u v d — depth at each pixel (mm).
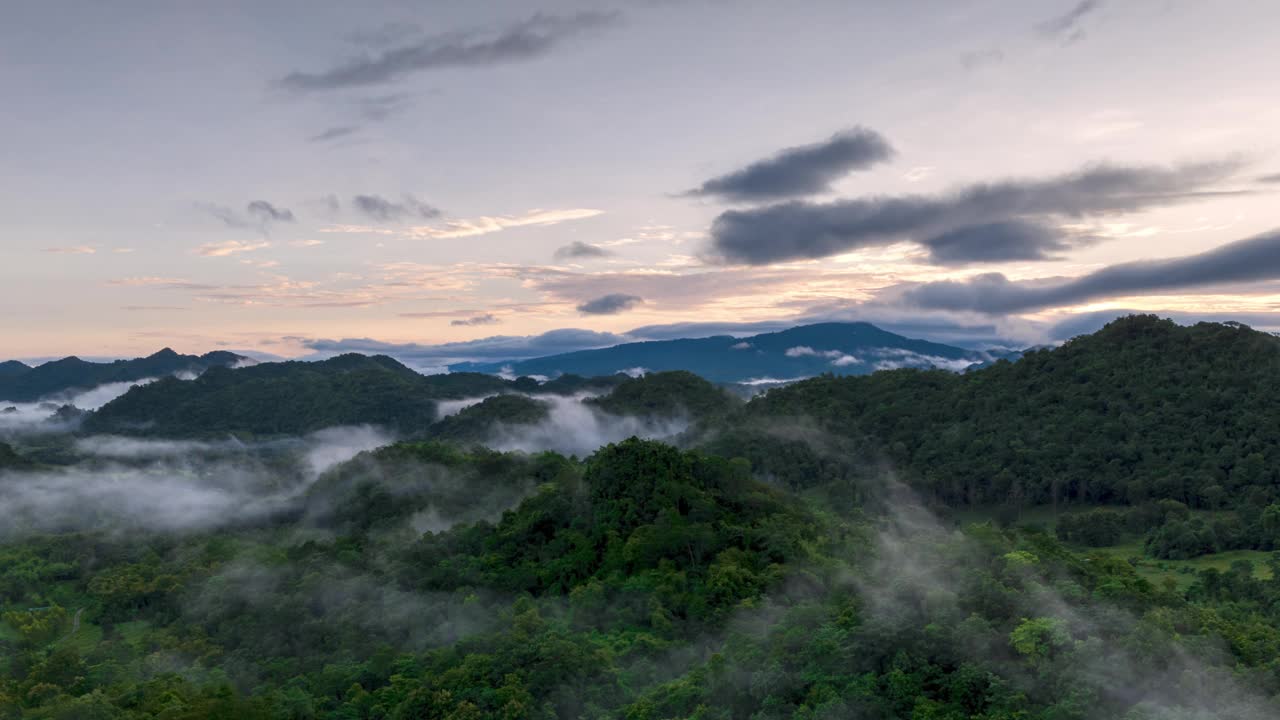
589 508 104000
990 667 54531
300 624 97750
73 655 92125
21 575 139875
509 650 70938
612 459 103375
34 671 88500
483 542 112500
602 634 79250
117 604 123438
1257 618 86438
